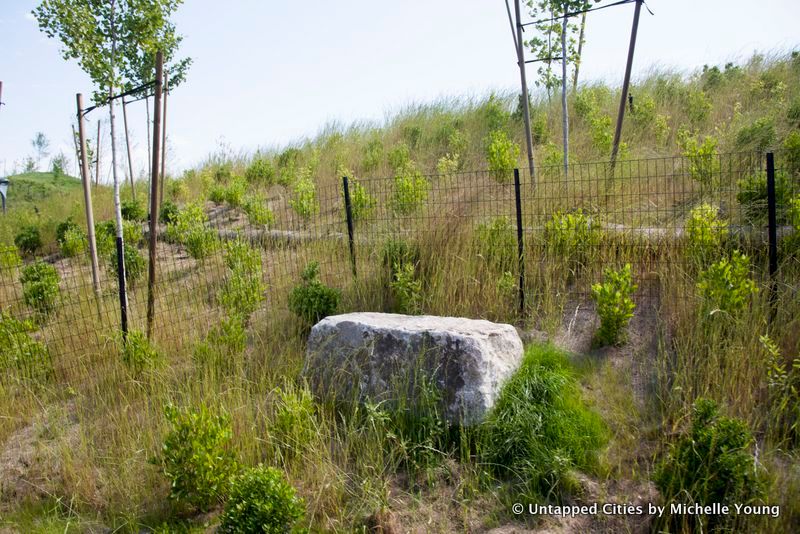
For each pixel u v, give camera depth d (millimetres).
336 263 6785
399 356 4406
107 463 4117
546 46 7902
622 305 4750
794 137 6660
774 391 3824
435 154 11078
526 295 5465
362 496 3705
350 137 13758
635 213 6422
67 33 6566
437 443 4078
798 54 11055
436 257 6121
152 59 9883
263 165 12250
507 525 3459
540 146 9906
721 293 4340
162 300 6684
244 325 5871
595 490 3559
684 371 4078
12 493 4062
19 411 4887
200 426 3766
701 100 9992
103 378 5059
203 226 8414
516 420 3955
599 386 4359
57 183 17328
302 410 4164
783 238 4930
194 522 3689
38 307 6531
